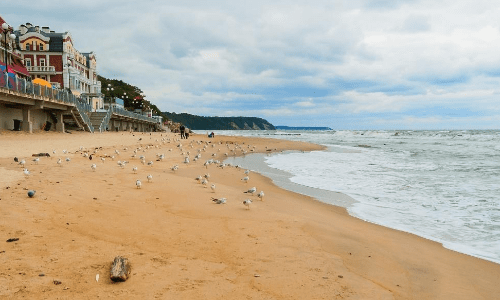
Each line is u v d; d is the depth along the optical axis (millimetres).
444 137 88562
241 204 11688
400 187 17047
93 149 27578
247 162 28453
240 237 7980
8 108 36750
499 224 10781
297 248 7527
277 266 6445
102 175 15055
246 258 6746
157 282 5469
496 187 17000
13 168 15562
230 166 23406
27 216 8164
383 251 7914
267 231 8594
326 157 33156
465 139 75688
